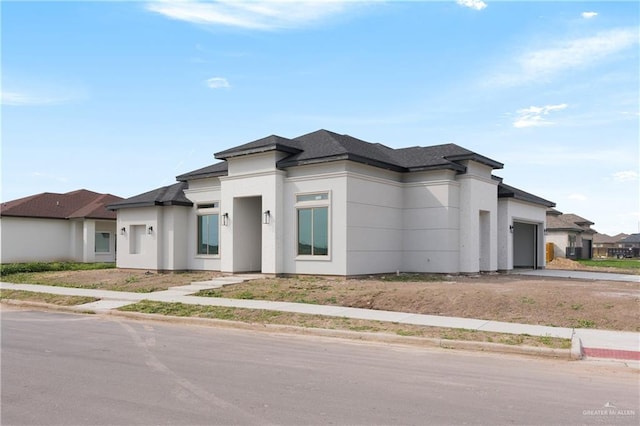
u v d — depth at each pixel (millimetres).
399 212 23000
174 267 25453
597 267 37188
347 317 13242
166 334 11984
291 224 21062
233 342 10945
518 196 26797
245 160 22312
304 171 20922
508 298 14492
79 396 6703
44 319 14617
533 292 15523
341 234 19703
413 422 5820
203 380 7574
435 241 22297
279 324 12719
